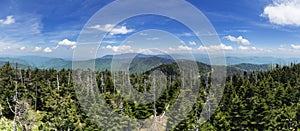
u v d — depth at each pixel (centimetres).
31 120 6562
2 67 9081
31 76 9331
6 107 7569
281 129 5725
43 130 6097
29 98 7994
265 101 6369
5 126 7069
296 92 7300
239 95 6506
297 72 10075
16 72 9169
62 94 6222
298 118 5884
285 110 6097
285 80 9438
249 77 9231
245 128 5597
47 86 8344
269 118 5641
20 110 6569
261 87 7250
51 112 5897
